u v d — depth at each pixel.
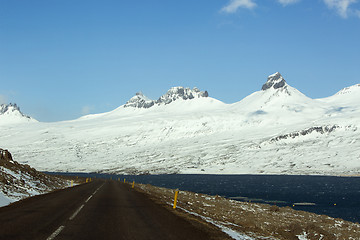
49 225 11.26
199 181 142.12
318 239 19.33
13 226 10.68
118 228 11.45
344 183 133.00
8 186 23.62
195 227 12.66
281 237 17.14
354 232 23.17
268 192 86.38
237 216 24.95
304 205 57.03
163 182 132.12
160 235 10.55
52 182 39.59
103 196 25.62
